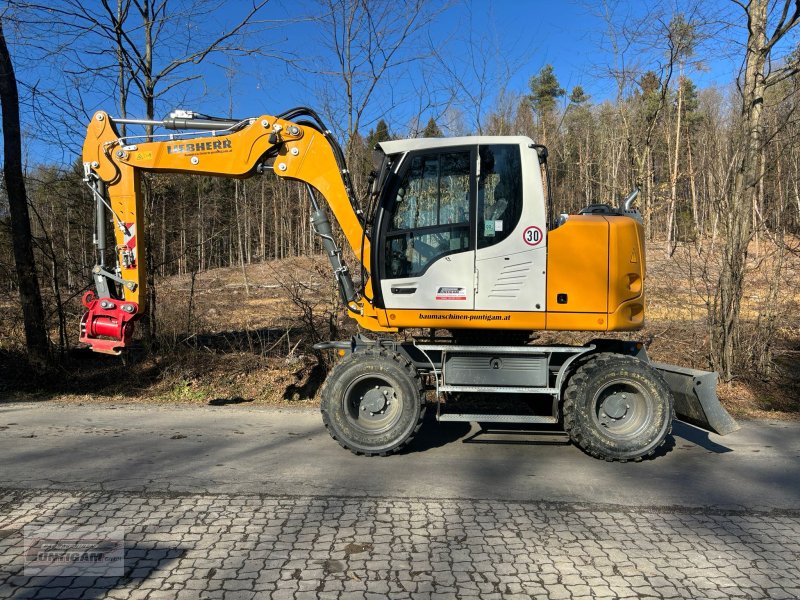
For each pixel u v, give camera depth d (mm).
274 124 5879
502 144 5129
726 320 7832
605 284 5137
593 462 4992
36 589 2789
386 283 5238
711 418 4996
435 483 4375
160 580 2885
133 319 6094
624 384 5059
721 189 8891
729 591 2875
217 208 12906
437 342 5820
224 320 12000
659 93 10898
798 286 9258
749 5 7523
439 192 5180
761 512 3908
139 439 5477
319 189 5887
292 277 10828
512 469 4758
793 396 7359
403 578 2953
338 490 4180
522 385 5262
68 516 3652
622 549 3326
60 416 6406
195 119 6074
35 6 7391
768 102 8141
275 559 3123
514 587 2883
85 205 8766
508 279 5129
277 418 6438
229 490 4137
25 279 7598
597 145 24688
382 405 5105
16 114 7539
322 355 8258
